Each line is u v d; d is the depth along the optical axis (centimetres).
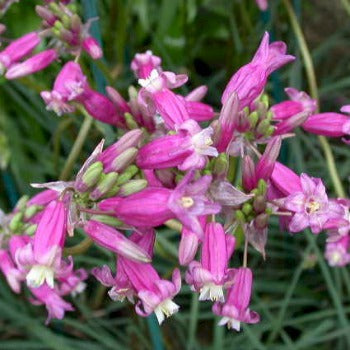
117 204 25
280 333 49
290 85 49
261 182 27
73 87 31
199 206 24
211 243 26
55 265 25
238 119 28
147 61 32
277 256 49
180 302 48
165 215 24
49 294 35
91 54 36
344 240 39
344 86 54
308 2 61
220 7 57
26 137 55
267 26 47
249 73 28
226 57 56
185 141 25
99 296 47
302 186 27
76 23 35
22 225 33
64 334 49
